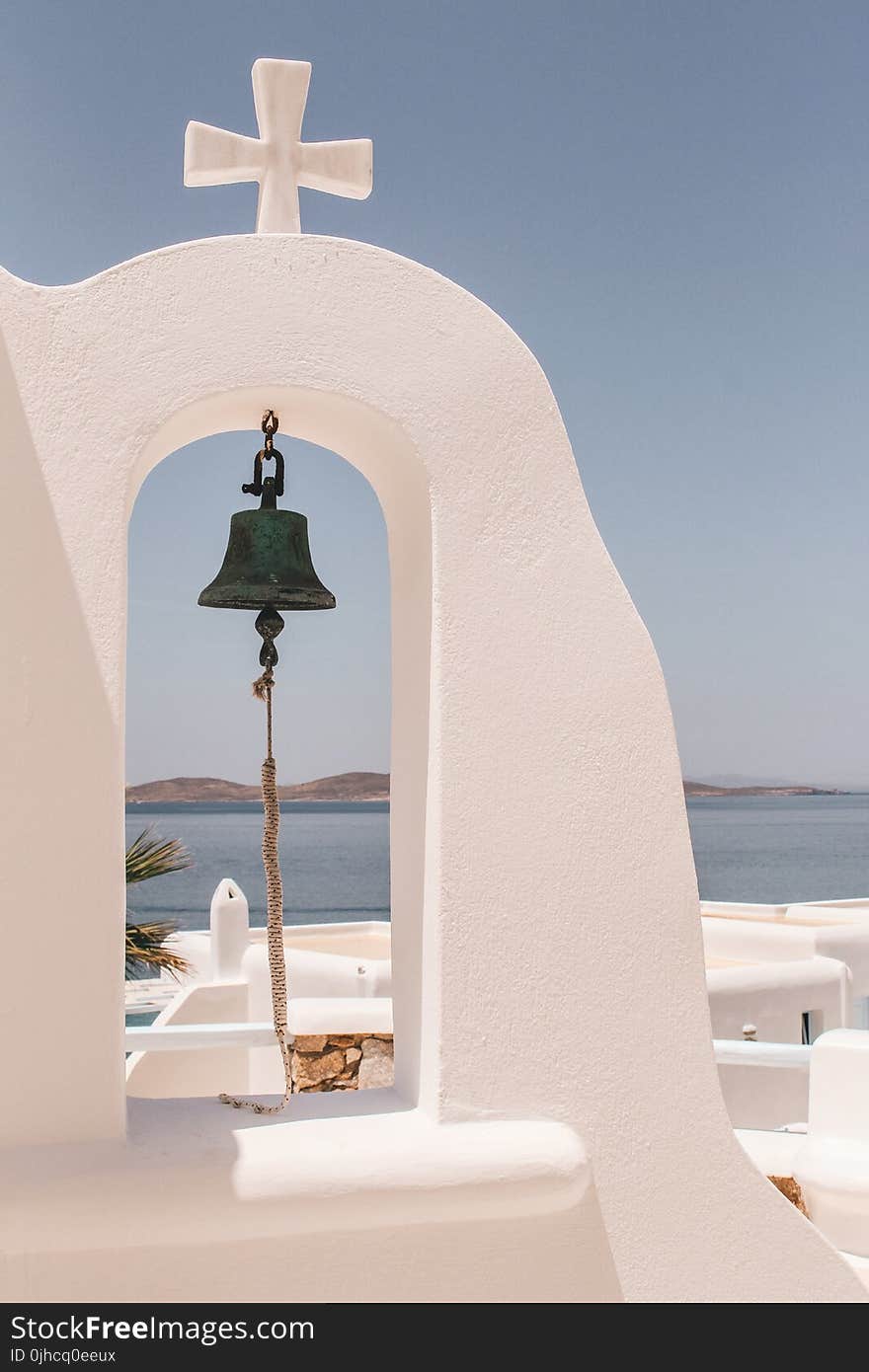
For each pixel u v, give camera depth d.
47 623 2.71
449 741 2.97
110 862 2.72
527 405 3.12
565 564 3.11
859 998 12.52
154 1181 2.60
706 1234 3.03
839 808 148.88
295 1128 2.85
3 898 2.65
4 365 2.75
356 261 3.00
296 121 3.20
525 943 2.97
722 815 138.12
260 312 2.91
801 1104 10.69
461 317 3.08
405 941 3.20
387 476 3.28
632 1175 2.98
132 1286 2.67
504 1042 2.93
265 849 3.14
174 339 2.86
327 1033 7.59
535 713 3.04
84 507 2.76
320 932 12.50
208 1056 8.88
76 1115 2.67
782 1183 4.14
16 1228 2.54
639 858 3.09
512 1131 2.86
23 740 2.68
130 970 10.88
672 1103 3.04
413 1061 3.08
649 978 3.06
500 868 2.97
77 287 2.82
